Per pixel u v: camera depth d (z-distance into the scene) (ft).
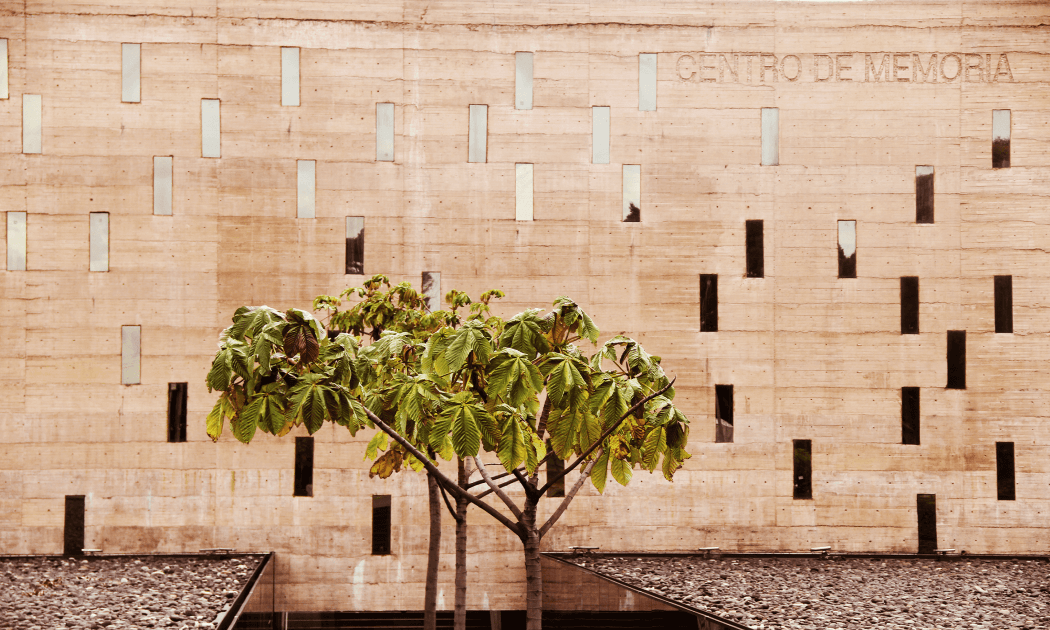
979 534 69.51
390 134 70.44
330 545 67.97
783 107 71.72
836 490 69.82
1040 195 71.05
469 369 24.39
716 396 70.38
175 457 67.46
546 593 66.44
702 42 71.87
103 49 68.54
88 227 67.97
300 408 19.51
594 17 71.46
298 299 68.90
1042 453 69.92
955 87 71.61
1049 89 71.26
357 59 70.18
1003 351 70.49
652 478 69.51
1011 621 45.14
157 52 68.90
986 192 71.31
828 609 47.37
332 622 67.87
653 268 70.69
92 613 46.09
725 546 69.21
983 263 71.00
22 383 67.00
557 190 70.69
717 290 70.74
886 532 69.56
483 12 71.05
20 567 61.93
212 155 69.10
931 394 70.33
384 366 26.99
